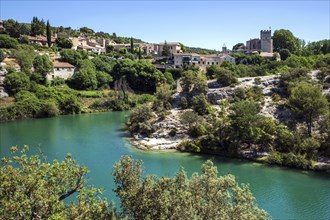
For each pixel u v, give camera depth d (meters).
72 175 21.95
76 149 76.12
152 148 77.38
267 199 48.03
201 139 75.38
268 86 104.88
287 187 52.78
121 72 168.75
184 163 65.88
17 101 127.88
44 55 153.12
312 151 64.69
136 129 93.56
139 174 24.22
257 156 68.81
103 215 21.73
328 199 47.94
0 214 17.31
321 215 42.75
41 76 146.38
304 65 143.00
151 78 163.12
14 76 133.62
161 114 93.31
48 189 20.09
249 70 136.25
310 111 72.44
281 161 64.19
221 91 103.81
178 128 86.31
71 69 166.00
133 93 156.25
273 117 85.12
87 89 159.12
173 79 168.62
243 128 71.06
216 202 24.64
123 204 22.80
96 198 23.75
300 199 48.00
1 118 116.88
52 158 67.69
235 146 70.94
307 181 55.50
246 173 59.84
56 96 137.88
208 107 95.94
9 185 18.59
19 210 17.67
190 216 21.27
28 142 82.56
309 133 73.62
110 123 113.44
